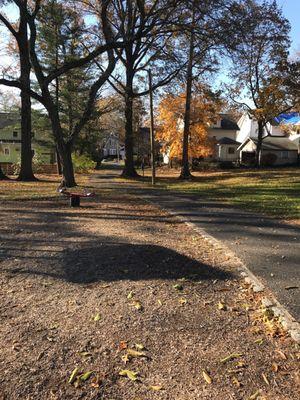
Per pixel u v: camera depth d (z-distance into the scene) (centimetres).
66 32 2897
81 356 373
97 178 3416
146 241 810
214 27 1794
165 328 426
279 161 5156
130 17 2255
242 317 454
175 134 4416
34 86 3431
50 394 321
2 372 348
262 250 748
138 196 1811
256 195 1761
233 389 325
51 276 588
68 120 4003
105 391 324
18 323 439
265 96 3741
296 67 3616
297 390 323
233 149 5875
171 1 1867
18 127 4356
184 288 541
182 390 324
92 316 455
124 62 3300
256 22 1827
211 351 380
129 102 3216
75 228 943
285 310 462
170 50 2733
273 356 370
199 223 1056
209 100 3703
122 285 547
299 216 1137
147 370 351
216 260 679
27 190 2031
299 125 4641
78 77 3684
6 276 591
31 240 806
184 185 2608
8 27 2255
